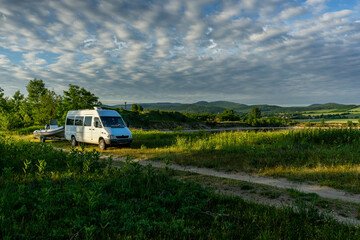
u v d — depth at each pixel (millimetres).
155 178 6625
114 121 15523
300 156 10055
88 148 15438
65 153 10312
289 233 3500
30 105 38875
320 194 5945
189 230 3400
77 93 28547
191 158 10844
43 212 3914
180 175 7898
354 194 5945
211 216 4309
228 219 4098
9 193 4629
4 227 3234
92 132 15367
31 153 9852
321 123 19109
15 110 42500
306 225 3801
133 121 82812
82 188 5145
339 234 3398
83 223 3529
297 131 15789
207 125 103250
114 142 14398
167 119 110375
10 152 10289
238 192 6090
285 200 5438
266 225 3820
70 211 4031
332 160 9141
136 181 6246
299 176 7660
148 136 22766
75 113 17453
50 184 5406
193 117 142375
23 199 4352
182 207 4469
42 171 6797
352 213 4648
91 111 15969
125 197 5113
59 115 28609
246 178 7688
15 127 30953
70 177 6359
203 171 8719
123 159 11148
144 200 4879
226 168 9008
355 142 12891
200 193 5430
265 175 8000
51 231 3309
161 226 3566
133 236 3307
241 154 11211
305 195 5789
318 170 8039
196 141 16156
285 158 9906
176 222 3686
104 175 6953
